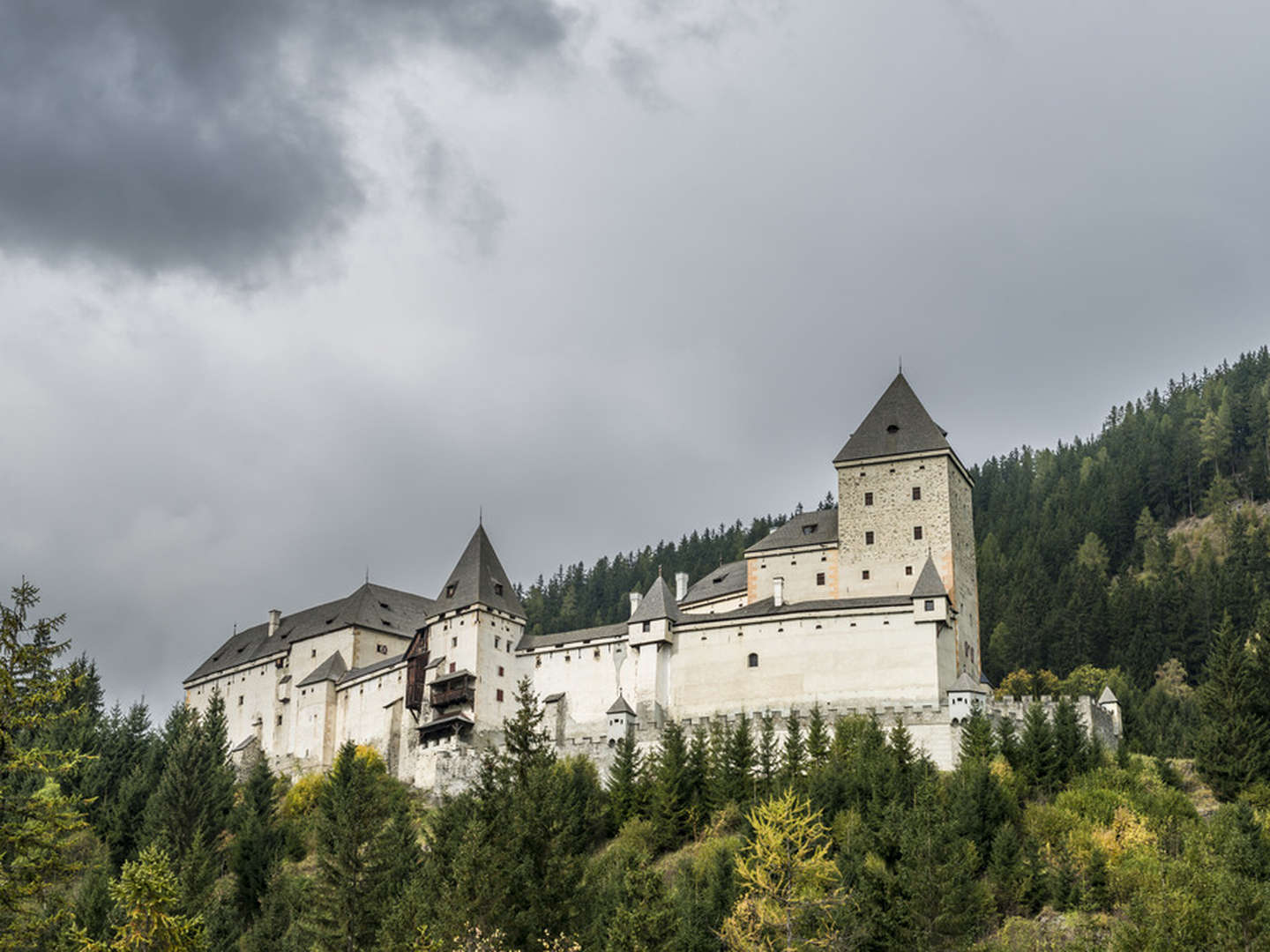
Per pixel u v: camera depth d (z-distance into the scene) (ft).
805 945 199.41
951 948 204.54
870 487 358.02
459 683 368.07
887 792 257.75
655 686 344.49
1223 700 290.97
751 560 367.25
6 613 144.87
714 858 246.06
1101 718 320.09
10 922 145.59
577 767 308.60
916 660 323.16
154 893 157.99
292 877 287.28
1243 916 191.93
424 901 209.15
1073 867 237.86
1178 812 257.75
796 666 331.77
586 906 223.51
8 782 172.14
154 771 347.15
